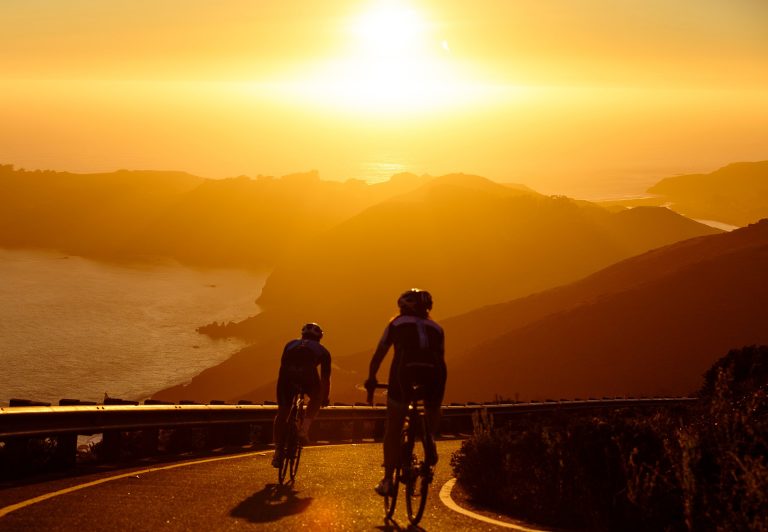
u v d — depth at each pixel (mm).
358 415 20531
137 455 12578
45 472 9922
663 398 39500
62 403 10625
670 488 6098
